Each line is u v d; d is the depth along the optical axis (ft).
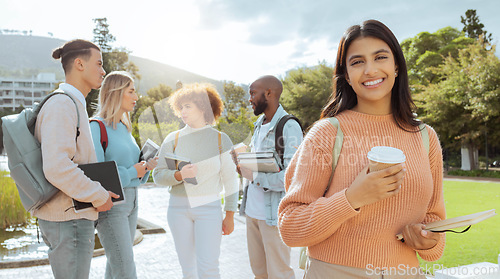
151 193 30.58
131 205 9.50
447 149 84.33
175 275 13.76
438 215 5.18
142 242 19.24
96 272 14.20
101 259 15.93
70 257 7.47
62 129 7.24
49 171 7.00
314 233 4.36
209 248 8.25
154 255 16.61
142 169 9.44
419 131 4.90
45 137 7.09
